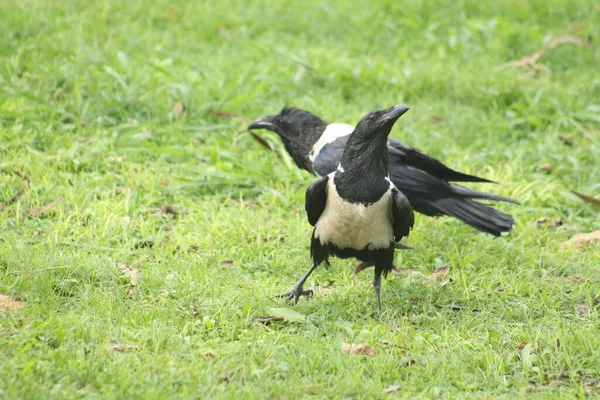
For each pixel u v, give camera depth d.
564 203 12.45
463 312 8.97
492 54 17.84
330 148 11.38
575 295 9.42
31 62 14.90
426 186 10.80
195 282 9.17
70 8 18.27
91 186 11.64
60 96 14.18
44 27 16.81
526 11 19.53
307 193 8.75
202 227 10.78
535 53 17.77
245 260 10.19
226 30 18.53
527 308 9.01
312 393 7.05
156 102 14.36
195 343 7.80
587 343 7.97
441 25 19.06
